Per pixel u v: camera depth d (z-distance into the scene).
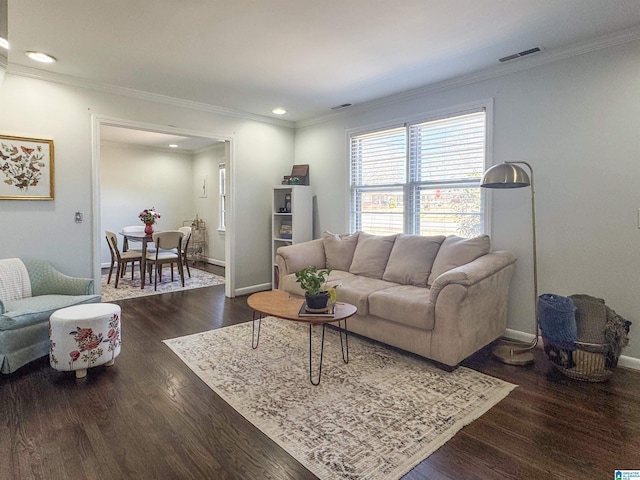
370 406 2.21
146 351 3.05
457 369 2.71
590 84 2.82
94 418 2.07
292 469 1.68
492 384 2.48
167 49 2.94
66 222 3.60
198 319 3.94
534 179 3.14
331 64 3.24
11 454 1.77
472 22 2.51
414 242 3.60
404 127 4.09
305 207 5.01
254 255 5.14
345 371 2.68
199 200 8.16
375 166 4.45
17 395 2.32
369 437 1.91
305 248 4.24
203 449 1.81
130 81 3.68
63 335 2.49
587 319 2.64
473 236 3.59
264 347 3.14
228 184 4.88
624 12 2.38
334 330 3.59
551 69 3.01
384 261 3.82
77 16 2.42
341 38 2.75
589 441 1.87
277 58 3.11
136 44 2.84
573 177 2.93
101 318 2.61
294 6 2.31
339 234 4.79
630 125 2.67
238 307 4.41
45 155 3.45
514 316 3.30
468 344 2.72
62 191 3.56
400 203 4.21
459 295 2.57
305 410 2.17
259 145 5.08
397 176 4.21
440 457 1.76
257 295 3.09
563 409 2.17
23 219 3.38
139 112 4.02
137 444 1.85
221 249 7.54
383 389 2.41
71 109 3.59
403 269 3.51
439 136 3.81
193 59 3.13
